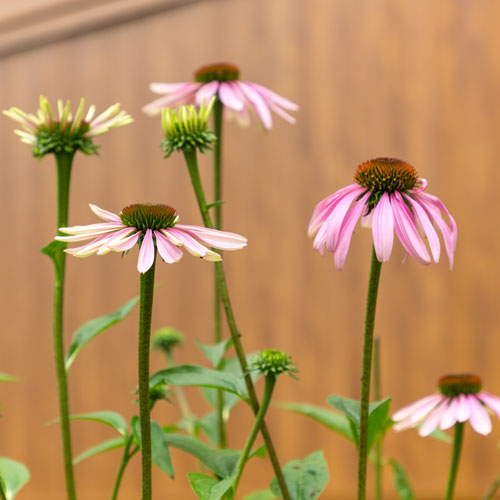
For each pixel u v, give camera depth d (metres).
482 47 2.10
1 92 2.42
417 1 2.15
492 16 2.10
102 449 0.96
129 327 2.28
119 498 2.29
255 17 2.23
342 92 2.18
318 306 2.17
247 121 1.14
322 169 2.18
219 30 2.24
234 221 2.23
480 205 2.09
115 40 2.31
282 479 0.87
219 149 1.01
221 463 0.90
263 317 2.21
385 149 2.15
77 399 2.33
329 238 0.83
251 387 0.88
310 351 2.17
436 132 2.12
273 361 0.87
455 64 2.12
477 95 2.10
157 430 0.89
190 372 0.88
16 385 2.41
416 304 2.10
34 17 2.33
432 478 2.07
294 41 2.21
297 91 2.21
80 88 2.34
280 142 2.21
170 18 2.27
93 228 0.81
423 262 0.82
